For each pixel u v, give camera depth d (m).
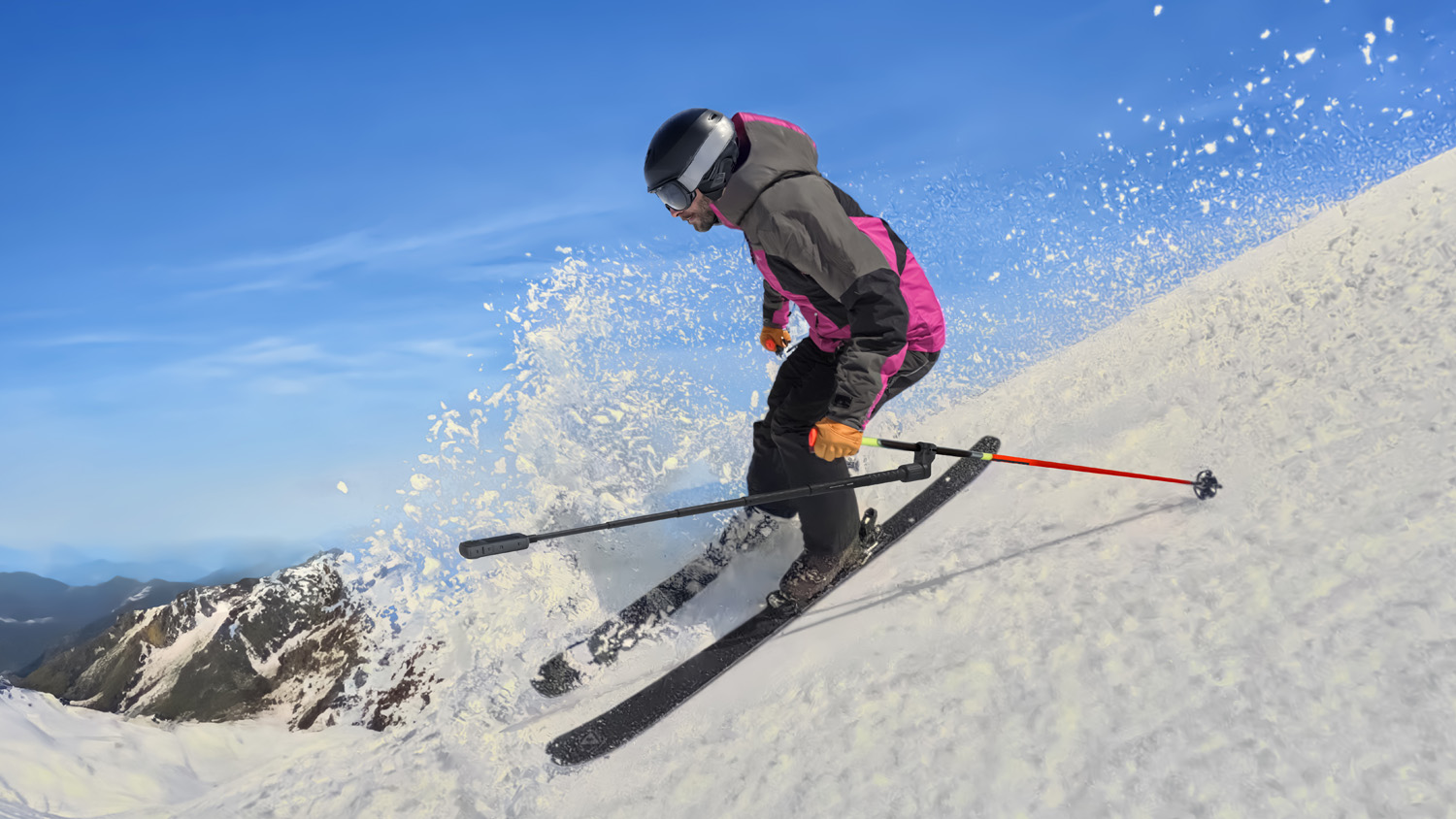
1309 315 3.09
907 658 1.96
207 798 2.39
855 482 2.10
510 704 2.44
